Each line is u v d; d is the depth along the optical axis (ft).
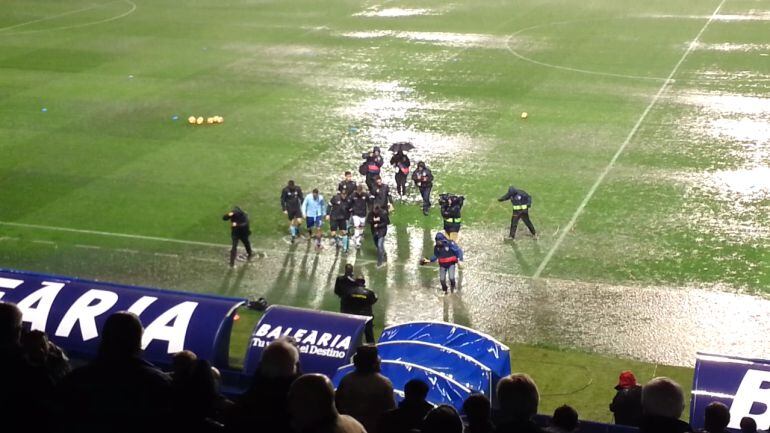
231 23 198.08
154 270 89.66
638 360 72.02
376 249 94.79
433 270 89.61
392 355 55.16
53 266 90.22
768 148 118.73
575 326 77.61
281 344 27.48
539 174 112.78
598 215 100.63
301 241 96.53
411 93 147.13
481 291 84.64
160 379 25.89
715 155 117.08
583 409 65.31
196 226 99.71
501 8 208.85
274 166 116.78
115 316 26.00
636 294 82.94
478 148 122.21
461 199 93.81
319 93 147.84
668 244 92.79
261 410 26.55
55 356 34.86
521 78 154.20
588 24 191.31
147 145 124.57
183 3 219.20
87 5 216.54
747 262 88.38
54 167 116.47
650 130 127.44
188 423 26.12
